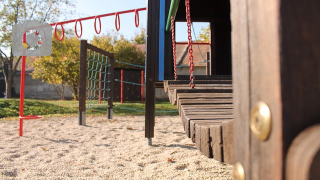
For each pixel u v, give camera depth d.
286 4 0.45
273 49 0.46
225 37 6.86
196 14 6.74
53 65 19.83
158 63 4.23
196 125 1.52
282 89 0.45
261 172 0.50
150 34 4.25
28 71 26.45
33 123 6.93
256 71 0.52
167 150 3.88
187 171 2.84
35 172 2.82
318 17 0.46
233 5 0.64
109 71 8.41
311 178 0.39
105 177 2.71
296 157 0.41
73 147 4.12
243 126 0.58
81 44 6.73
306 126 0.44
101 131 5.74
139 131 5.81
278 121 0.45
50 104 10.85
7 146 4.09
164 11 4.29
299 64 0.45
